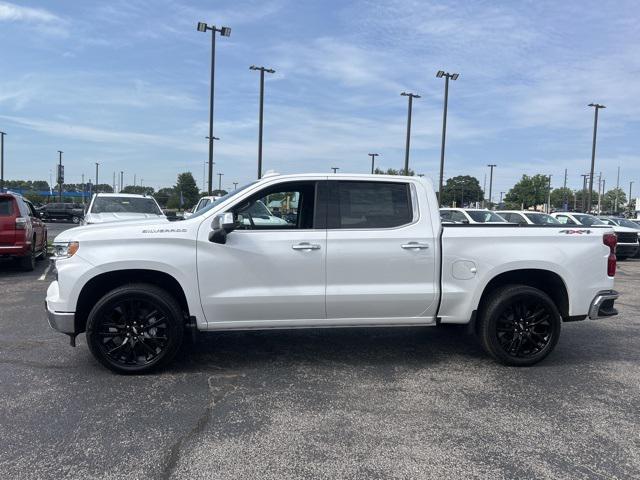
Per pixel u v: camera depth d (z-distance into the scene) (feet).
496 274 17.24
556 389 15.66
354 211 17.08
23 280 35.35
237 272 16.31
